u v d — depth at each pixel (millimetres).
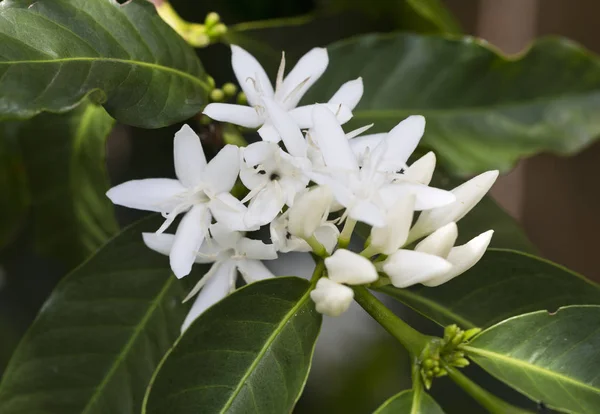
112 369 334
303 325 299
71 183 375
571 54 370
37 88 291
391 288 327
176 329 334
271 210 294
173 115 313
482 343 301
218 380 292
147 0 316
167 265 337
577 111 376
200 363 292
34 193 377
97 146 363
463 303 332
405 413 294
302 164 293
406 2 385
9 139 366
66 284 333
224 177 301
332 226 299
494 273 330
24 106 288
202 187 302
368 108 369
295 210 289
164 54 316
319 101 362
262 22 374
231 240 304
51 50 295
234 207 301
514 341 301
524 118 376
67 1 301
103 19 306
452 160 367
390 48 367
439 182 366
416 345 299
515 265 328
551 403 294
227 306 295
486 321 331
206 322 293
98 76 300
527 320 302
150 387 287
